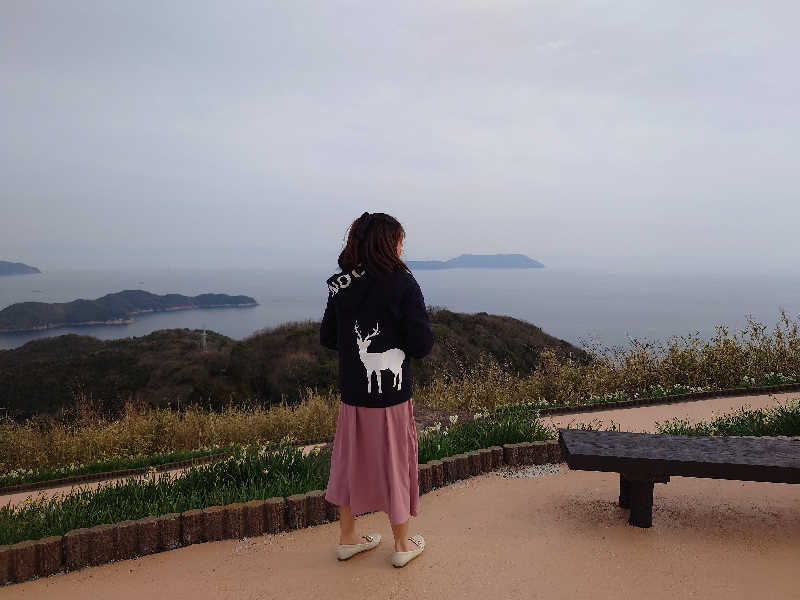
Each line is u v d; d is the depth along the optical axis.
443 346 23.05
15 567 3.17
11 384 28.91
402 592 2.84
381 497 3.08
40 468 9.72
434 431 6.07
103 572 3.24
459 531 3.63
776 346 11.42
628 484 3.92
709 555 3.15
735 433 6.11
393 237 3.00
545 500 4.16
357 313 3.02
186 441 10.67
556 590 2.81
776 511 3.79
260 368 24.06
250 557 3.36
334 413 11.59
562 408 9.38
